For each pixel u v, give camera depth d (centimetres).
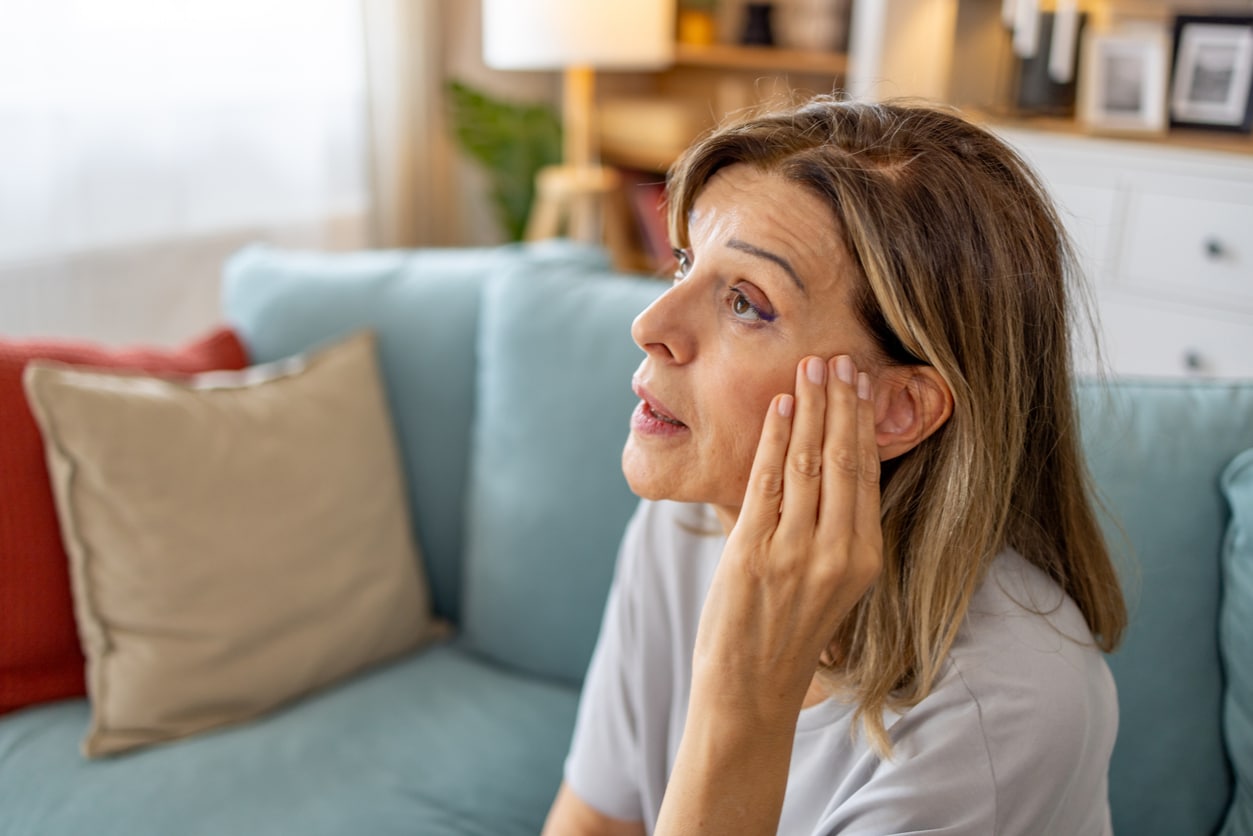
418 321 156
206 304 254
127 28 228
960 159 68
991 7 259
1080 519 77
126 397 129
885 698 72
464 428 153
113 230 233
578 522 135
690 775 67
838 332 67
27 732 124
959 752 67
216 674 127
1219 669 94
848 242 66
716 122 82
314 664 134
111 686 123
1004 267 67
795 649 66
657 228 318
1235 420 99
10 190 215
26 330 223
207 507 130
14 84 211
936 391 68
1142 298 229
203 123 245
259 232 261
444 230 318
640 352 134
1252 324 214
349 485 142
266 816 111
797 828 79
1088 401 99
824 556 65
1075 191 233
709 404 69
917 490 72
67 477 124
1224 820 93
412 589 147
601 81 349
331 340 158
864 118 70
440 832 112
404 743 124
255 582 131
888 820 67
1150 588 95
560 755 125
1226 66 228
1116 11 247
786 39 314
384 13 277
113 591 125
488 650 143
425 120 297
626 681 95
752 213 67
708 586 90
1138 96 238
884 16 249
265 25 252
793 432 66
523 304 143
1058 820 69
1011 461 70
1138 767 94
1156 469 97
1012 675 69
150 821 110
